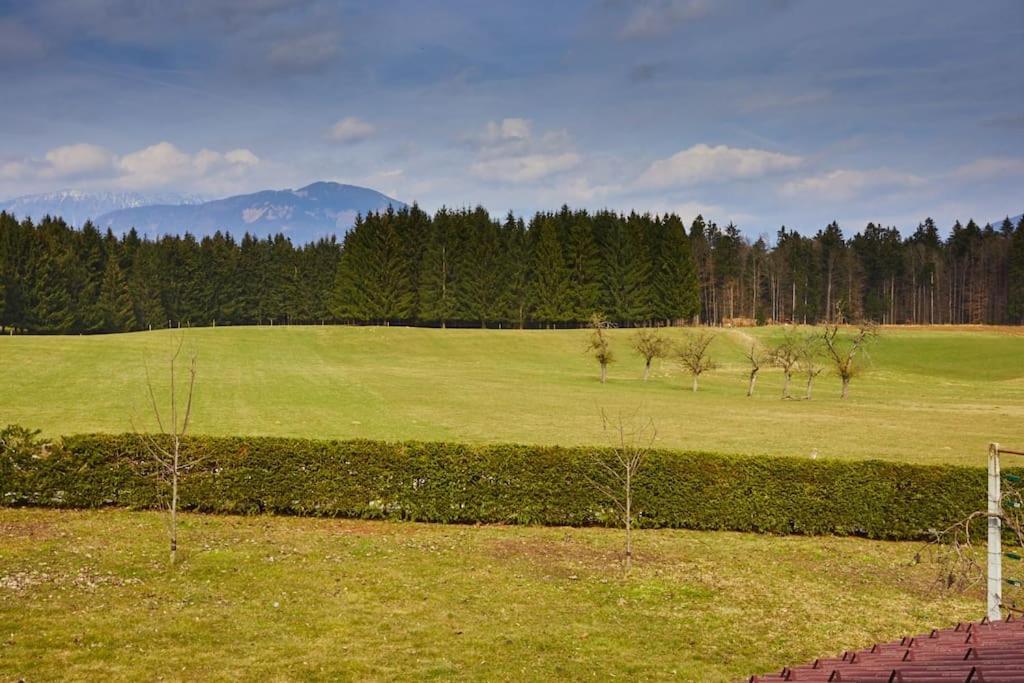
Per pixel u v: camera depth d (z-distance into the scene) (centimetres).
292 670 1336
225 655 1387
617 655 1461
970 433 4709
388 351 10081
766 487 2400
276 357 8856
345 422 4553
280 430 4169
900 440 4369
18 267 10731
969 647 756
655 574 1961
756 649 1516
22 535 2064
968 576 1551
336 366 8431
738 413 5684
